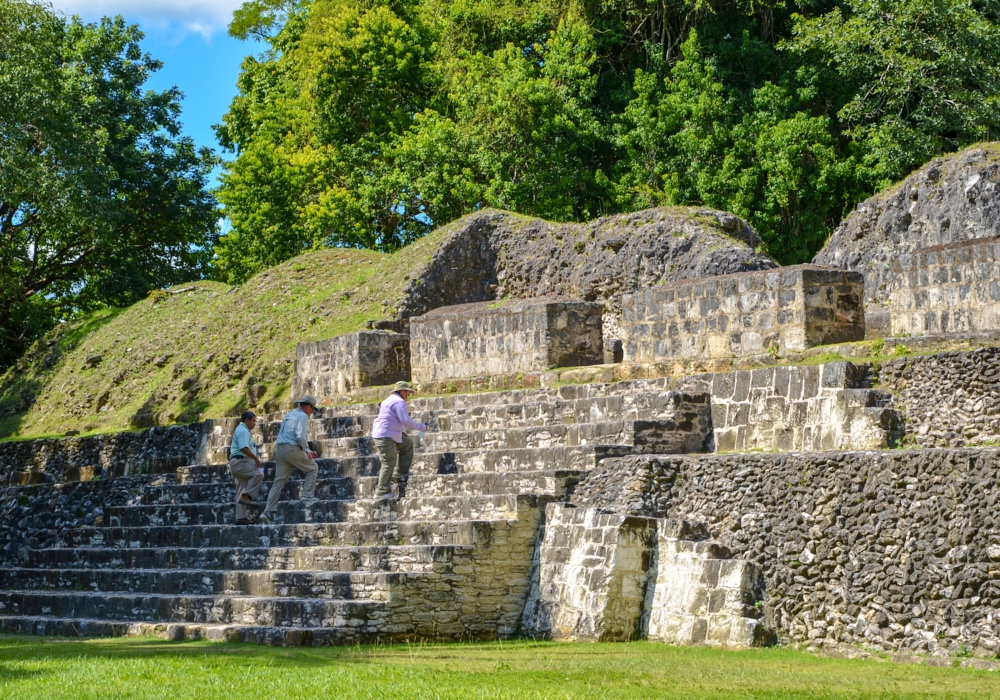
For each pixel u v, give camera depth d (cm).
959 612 949
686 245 2114
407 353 2155
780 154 2866
